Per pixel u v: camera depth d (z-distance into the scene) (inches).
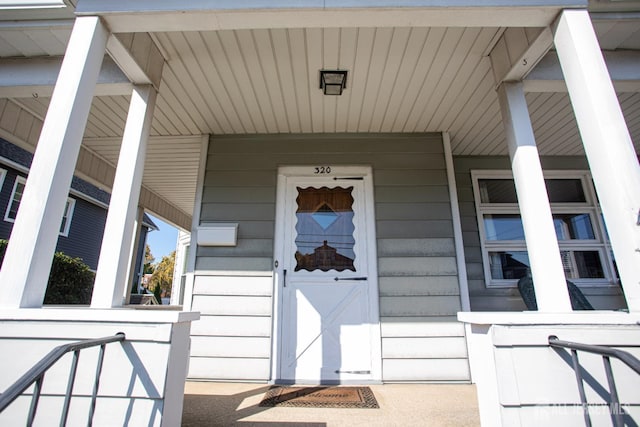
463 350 111.2
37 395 38.4
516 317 53.4
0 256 256.8
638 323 51.9
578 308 110.0
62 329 52.9
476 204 145.6
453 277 118.2
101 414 50.6
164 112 118.0
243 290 116.9
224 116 120.5
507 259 140.1
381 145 131.0
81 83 60.9
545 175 152.2
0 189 357.1
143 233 514.3
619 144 56.4
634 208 53.4
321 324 114.5
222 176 128.1
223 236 119.3
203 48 88.1
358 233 123.4
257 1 63.9
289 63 93.8
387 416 77.3
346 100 111.1
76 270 291.3
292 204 126.4
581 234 145.6
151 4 64.3
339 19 65.4
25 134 117.7
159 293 501.7
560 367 51.2
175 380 55.0
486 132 132.1
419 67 95.3
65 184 58.0
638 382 50.2
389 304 115.8
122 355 52.6
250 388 101.5
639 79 86.1
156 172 177.9
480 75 98.7
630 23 79.5
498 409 50.4
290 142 131.6
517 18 65.7
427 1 63.2
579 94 61.0
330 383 108.4
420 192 126.3
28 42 87.4
